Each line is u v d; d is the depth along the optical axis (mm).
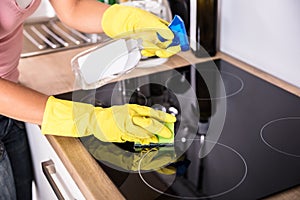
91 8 1203
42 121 953
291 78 1215
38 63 1357
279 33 1205
